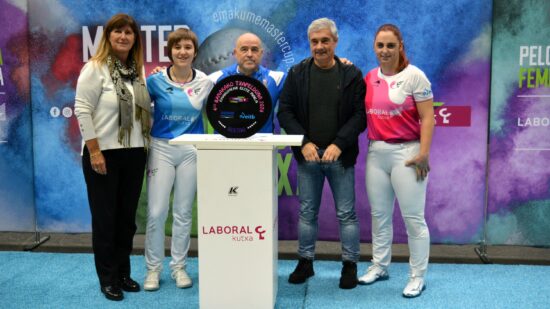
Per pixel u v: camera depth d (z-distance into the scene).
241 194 2.76
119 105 3.02
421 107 3.07
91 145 2.99
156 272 3.35
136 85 3.11
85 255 3.91
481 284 3.38
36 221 4.18
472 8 3.80
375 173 3.26
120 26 3.01
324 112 3.22
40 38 4.07
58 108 4.14
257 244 2.79
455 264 3.74
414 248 3.23
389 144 3.15
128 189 3.17
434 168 3.97
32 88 4.13
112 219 3.14
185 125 3.24
